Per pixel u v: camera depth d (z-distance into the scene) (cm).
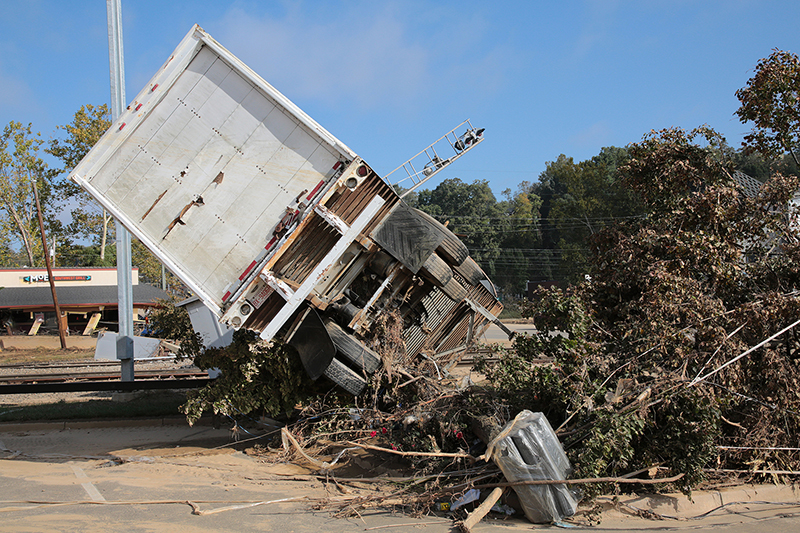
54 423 867
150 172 657
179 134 661
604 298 737
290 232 646
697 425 492
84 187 645
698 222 705
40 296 3550
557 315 599
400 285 780
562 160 7162
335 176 659
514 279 5656
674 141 810
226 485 555
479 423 543
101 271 3919
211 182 661
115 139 652
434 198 7175
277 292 656
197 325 1102
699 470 491
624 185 877
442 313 872
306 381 754
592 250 842
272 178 662
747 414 573
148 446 745
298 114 650
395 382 721
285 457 667
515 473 447
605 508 477
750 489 530
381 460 629
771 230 705
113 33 1074
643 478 530
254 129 663
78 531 398
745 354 546
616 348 643
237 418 877
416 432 593
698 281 666
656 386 519
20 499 484
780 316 586
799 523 458
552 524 448
